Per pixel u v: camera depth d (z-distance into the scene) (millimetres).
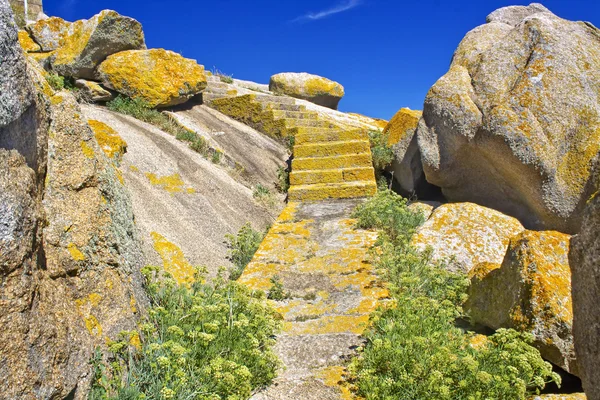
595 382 2344
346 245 6031
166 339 3398
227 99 11773
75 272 2973
